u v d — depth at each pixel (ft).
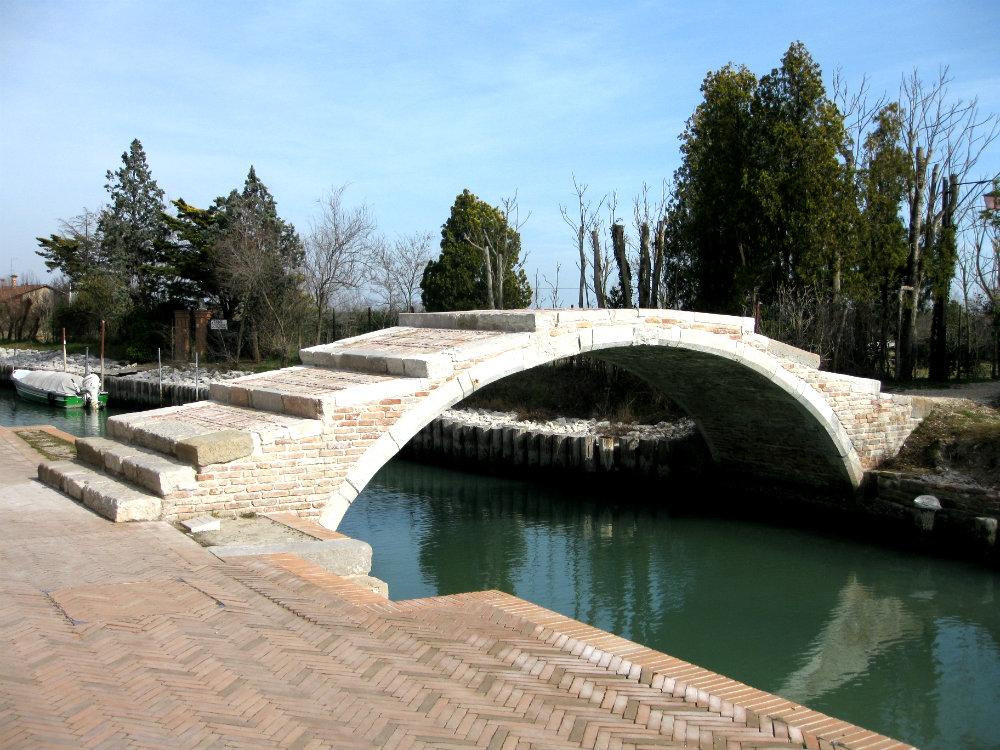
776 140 81.35
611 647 20.42
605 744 15.28
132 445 39.29
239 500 34.42
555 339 45.24
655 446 70.59
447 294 119.03
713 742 15.42
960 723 33.14
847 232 81.46
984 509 51.44
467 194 119.96
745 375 55.31
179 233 136.77
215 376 117.80
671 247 96.63
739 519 64.59
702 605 46.70
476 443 81.15
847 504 60.29
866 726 32.99
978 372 91.61
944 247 87.71
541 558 54.95
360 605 23.41
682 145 99.45
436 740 15.33
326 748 14.92
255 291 124.98
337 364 46.50
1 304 203.10
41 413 118.83
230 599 23.21
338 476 37.17
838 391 57.31
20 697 16.56
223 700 16.83
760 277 83.05
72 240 179.73
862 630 42.88
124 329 153.38
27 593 23.11
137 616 21.52
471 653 19.81
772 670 38.58
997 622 43.75
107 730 15.31
